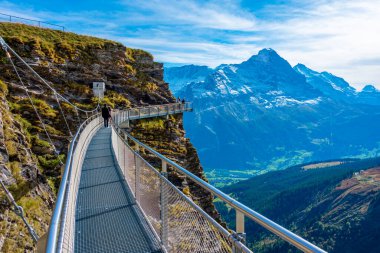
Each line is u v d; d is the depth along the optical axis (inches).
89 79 1921.8
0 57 1488.7
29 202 722.2
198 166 1943.9
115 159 727.1
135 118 1845.5
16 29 1972.2
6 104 1074.7
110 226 340.2
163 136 1920.5
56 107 1381.6
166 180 280.4
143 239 307.9
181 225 236.8
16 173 749.3
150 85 2297.0
